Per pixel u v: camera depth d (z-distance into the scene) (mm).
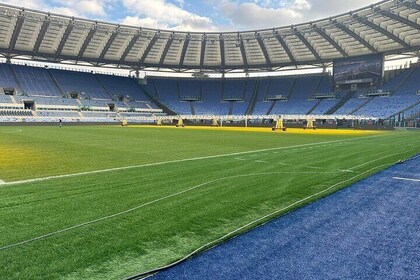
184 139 22094
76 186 6965
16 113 52062
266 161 10914
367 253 3604
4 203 5574
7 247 3723
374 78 53250
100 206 5422
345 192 6430
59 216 4879
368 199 5895
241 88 71000
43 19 49781
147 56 62125
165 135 26875
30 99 55406
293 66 62969
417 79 53125
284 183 7309
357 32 48594
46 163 10359
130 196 6113
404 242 3910
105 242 3900
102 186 6969
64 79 64250
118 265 3309
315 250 3684
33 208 5293
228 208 5348
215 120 57531
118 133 29453
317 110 57062
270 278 3043
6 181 7488
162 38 59781
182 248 3738
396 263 3367
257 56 61344
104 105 62781
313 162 10633
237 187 6898
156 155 12633
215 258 3484
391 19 43500
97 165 9977
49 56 55812
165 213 5066
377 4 43000
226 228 4410
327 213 5074
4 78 56438
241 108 65562
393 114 46938
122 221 4668
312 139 22750
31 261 3385
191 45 61438
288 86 67125
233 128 47156
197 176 8141
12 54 55250
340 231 4281
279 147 16250
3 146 16078
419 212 5094
